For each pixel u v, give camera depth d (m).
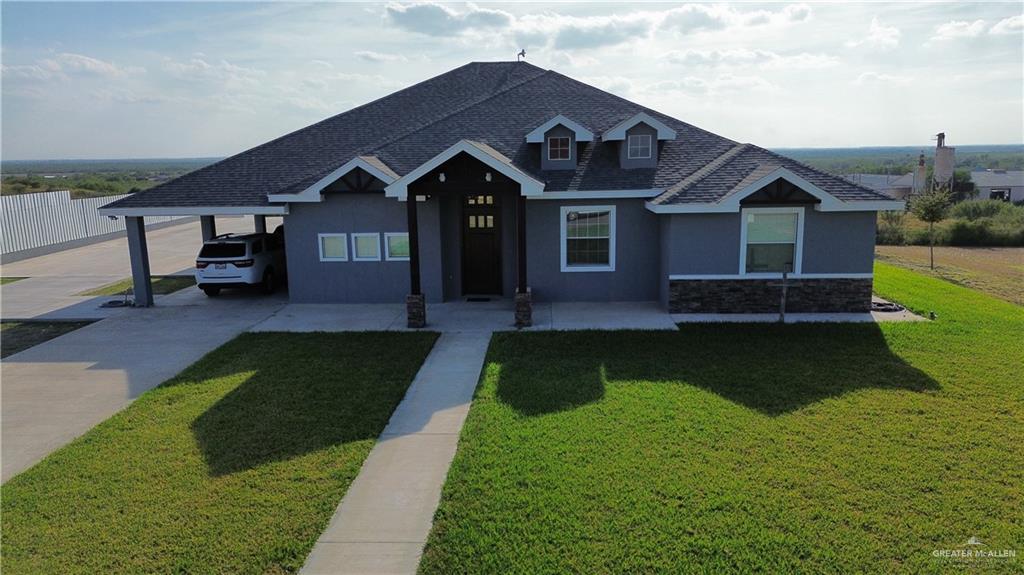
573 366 11.56
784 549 6.12
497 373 11.27
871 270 14.80
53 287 20.56
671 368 11.33
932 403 9.55
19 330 15.41
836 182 14.82
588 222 16.27
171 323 15.46
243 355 12.70
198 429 9.20
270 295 18.53
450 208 16.89
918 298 16.70
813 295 15.00
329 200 16.58
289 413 9.72
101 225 37.22
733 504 6.86
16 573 6.07
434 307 16.31
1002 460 7.75
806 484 7.25
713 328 13.79
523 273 14.30
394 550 6.34
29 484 7.73
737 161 15.80
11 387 11.31
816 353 12.02
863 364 11.36
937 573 5.77
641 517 6.66
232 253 17.89
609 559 6.04
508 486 7.36
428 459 8.24
